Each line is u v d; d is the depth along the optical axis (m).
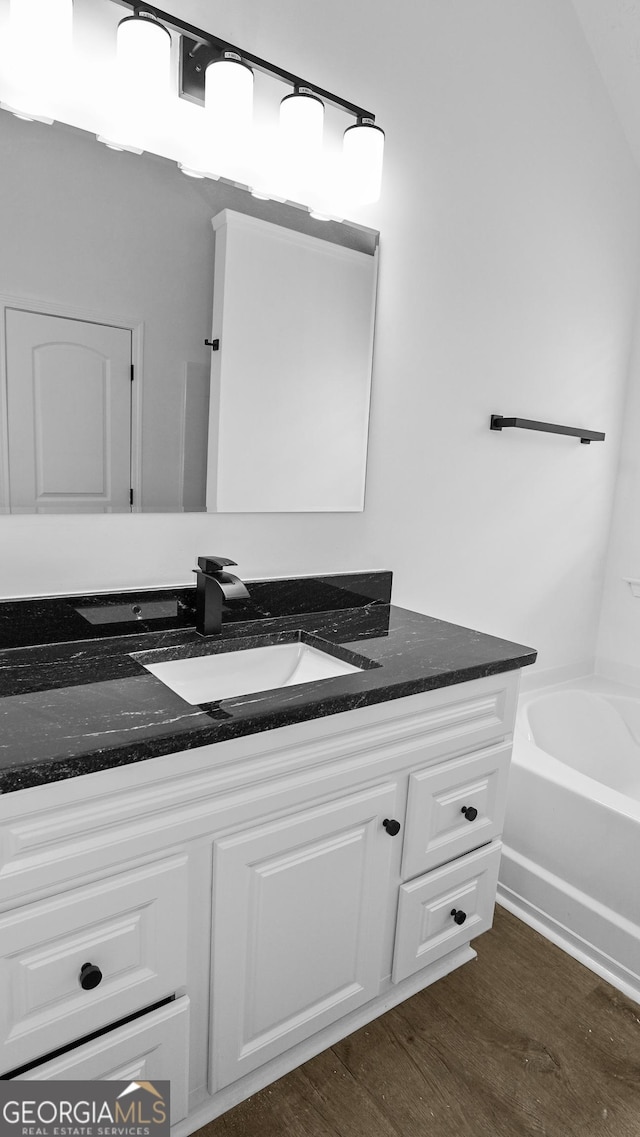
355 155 1.47
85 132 1.23
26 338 1.22
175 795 0.94
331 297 1.61
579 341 2.29
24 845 0.82
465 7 1.75
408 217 1.74
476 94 1.82
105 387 1.32
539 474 2.27
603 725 2.41
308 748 1.09
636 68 2.06
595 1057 1.36
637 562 2.54
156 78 1.18
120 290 1.31
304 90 1.38
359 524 1.80
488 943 1.70
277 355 1.55
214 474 1.50
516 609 2.32
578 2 2.01
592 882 1.64
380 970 1.33
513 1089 1.28
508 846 1.86
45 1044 0.88
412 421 1.87
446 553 2.05
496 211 1.94
